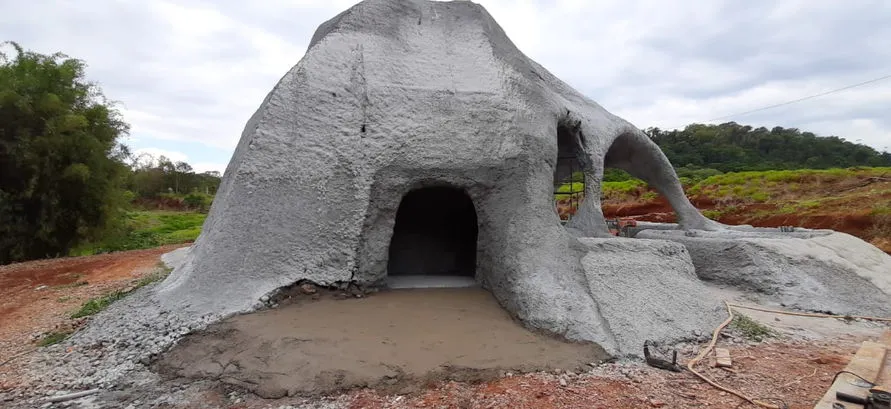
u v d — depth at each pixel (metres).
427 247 9.98
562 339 6.17
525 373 5.38
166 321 6.33
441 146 7.93
